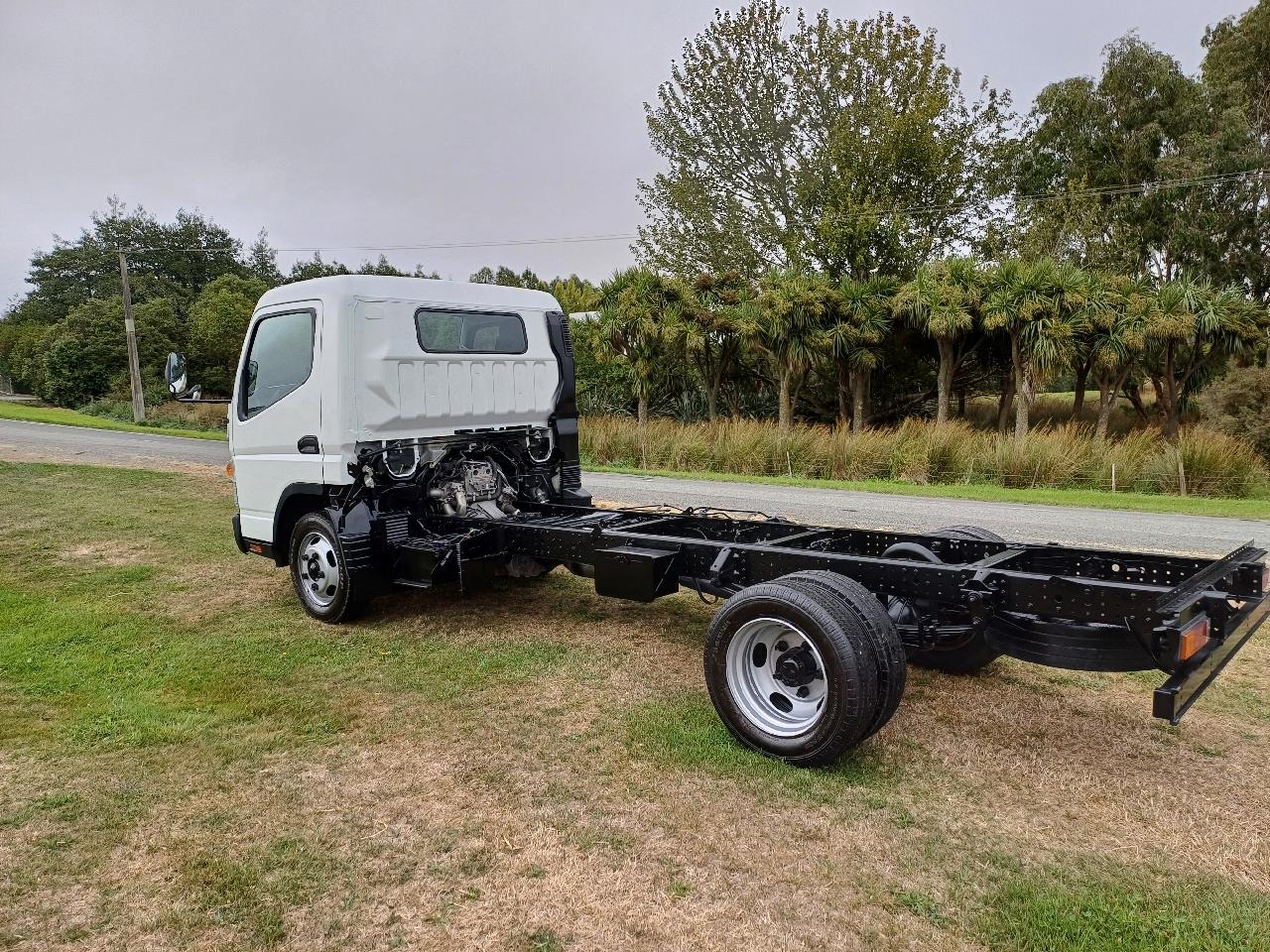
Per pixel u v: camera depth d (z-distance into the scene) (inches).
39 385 1803.6
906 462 650.2
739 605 154.0
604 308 980.6
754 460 711.1
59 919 107.7
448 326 242.7
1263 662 206.5
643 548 196.1
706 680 160.6
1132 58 1224.2
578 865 119.3
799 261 1059.9
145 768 149.2
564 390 276.2
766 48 1215.6
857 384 946.1
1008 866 119.7
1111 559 174.4
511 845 124.5
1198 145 1142.3
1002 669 201.5
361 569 226.2
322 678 194.2
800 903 110.7
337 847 124.0
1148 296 828.0
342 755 154.7
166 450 747.4
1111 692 187.3
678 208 1283.2
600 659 207.0
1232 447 594.6
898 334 949.2
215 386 1584.6
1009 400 1031.6
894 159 1106.1
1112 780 145.9
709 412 1019.9
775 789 141.5
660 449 775.1
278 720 170.4
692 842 125.4
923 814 134.1
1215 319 792.9
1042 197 1173.1
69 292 2743.6
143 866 119.3
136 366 1296.8
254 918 107.9
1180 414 907.4
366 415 225.5
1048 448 624.1
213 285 1749.5
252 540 262.4
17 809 134.3
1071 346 792.9
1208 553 324.2
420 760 152.7
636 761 152.0
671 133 1290.6
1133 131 1238.9
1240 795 140.8
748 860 120.8
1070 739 162.9
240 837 126.7
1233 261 1199.6
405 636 226.4
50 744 158.1
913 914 108.7
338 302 220.5
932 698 183.2
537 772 147.9
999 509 462.0
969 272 860.6
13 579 285.4
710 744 158.2
